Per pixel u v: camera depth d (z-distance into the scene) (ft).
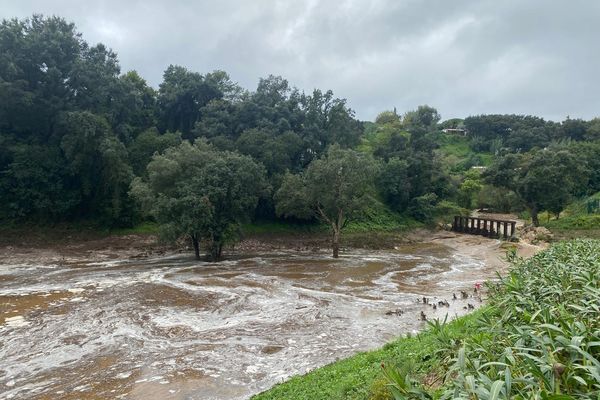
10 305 68.49
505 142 348.79
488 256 125.90
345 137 188.85
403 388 16.12
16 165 131.34
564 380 12.75
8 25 134.72
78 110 140.15
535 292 24.26
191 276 93.15
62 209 136.77
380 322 59.26
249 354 48.14
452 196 212.23
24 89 134.10
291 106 185.06
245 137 158.20
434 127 306.55
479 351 17.30
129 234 140.15
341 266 108.27
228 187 113.60
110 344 51.37
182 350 49.47
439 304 67.77
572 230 152.15
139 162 152.97
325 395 30.04
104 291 77.92
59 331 55.98
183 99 186.19
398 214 191.52
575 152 198.80
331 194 119.85
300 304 69.26
